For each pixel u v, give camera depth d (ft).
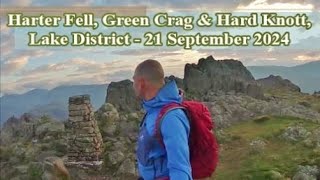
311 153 63.98
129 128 77.82
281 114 83.35
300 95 94.84
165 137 14.53
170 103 14.98
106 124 78.48
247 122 81.25
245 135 73.00
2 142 77.05
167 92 15.11
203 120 15.14
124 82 88.33
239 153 65.98
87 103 69.77
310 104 89.81
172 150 14.32
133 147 71.87
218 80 97.04
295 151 65.62
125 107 86.94
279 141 70.33
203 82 95.96
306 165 60.34
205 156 15.14
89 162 67.56
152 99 15.21
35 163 63.57
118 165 66.39
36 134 77.51
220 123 80.07
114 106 86.69
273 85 99.09
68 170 65.51
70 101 69.72
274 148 67.67
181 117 14.71
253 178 57.82
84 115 69.00
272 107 86.28
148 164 14.96
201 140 15.02
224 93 94.63
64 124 77.77
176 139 14.39
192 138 15.10
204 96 93.40
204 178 15.58
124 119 79.97
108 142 73.10
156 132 14.71
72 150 68.64
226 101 89.45
